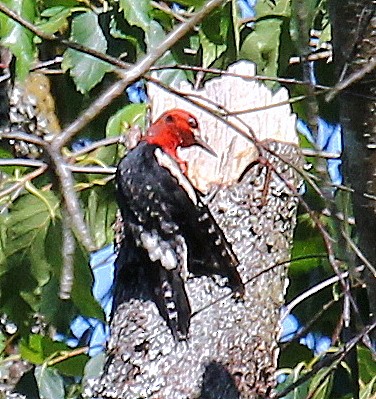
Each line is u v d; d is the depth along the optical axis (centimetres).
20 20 594
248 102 1071
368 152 750
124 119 1144
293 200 1071
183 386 1005
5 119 1305
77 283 1114
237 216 1061
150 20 1099
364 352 1114
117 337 1038
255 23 1151
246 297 1039
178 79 1147
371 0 714
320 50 1265
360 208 768
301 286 1240
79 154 1093
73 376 1224
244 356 1026
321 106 1202
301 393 1038
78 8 1175
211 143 1084
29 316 1180
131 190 1062
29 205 1122
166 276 1024
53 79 1316
